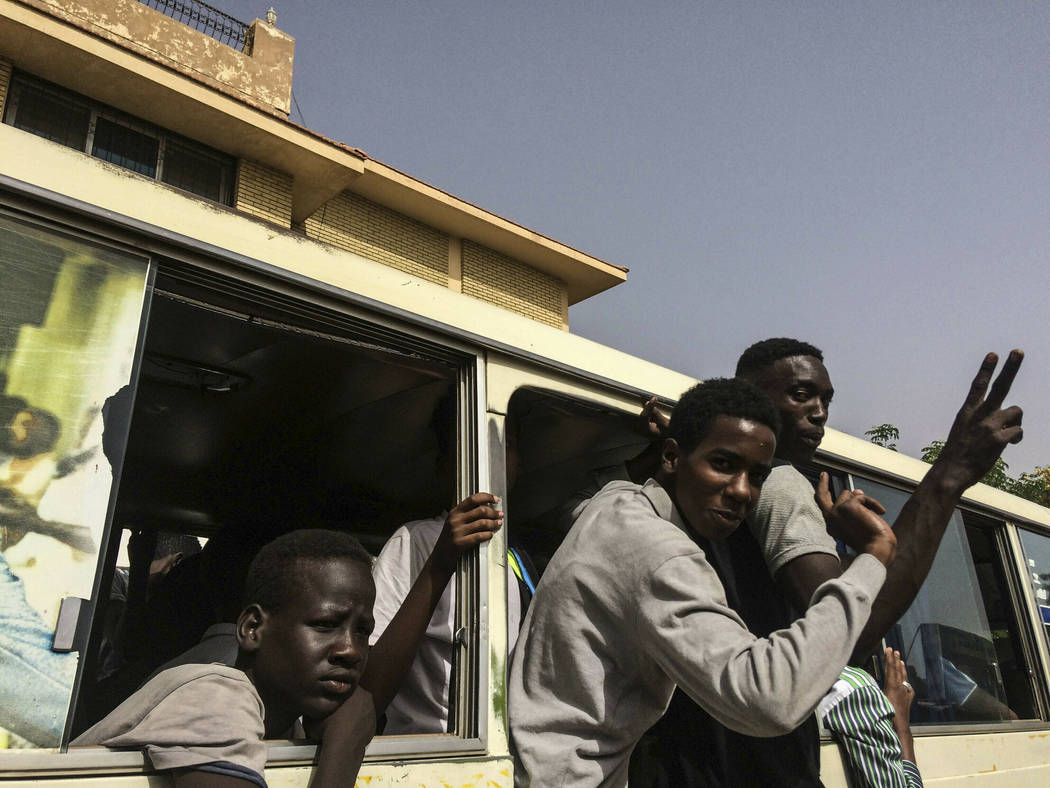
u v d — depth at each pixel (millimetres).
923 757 3211
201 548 4004
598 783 1867
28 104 10156
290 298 1907
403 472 3271
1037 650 4102
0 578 1389
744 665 1666
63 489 1486
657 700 1949
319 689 1643
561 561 2002
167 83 10547
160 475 3473
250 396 2783
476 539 1990
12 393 1480
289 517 3723
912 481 3730
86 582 1466
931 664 3520
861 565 1878
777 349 2768
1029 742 3740
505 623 2027
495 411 2225
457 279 15656
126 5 11766
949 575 3820
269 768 1594
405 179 14367
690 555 1841
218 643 2512
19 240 1566
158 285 1790
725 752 2125
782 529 2289
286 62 13125
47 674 1394
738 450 1990
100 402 1569
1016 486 20500
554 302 17016
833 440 3402
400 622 1889
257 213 11820
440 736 1888
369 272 2068
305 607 1670
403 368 2434
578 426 2734
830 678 1674
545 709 1930
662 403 2721
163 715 1467
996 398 2373
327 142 11992
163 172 11195
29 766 1336
